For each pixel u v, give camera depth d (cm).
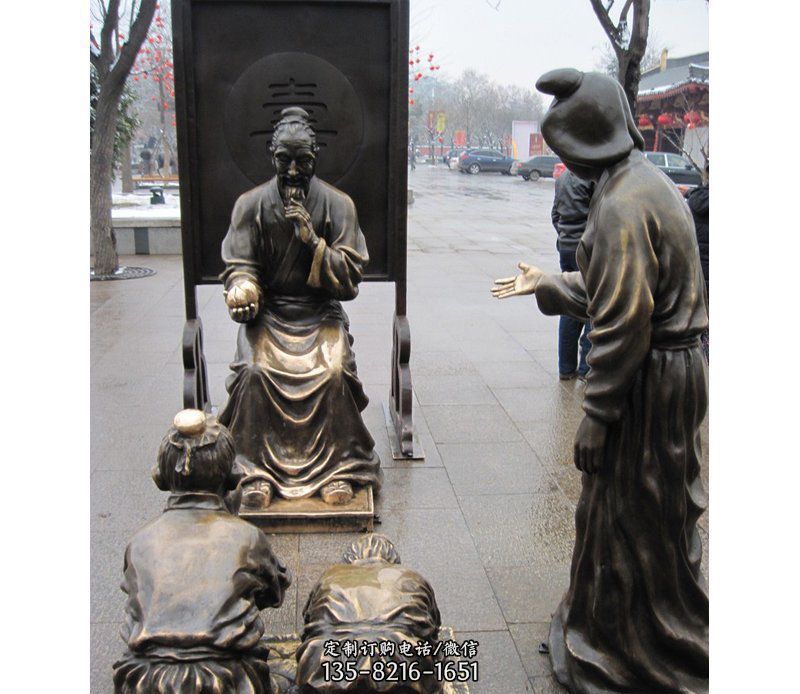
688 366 220
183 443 210
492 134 5388
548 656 270
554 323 732
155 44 1808
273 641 275
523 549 341
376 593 205
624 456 229
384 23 414
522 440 460
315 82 417
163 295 832
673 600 236
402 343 437
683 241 214
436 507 378
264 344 379
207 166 421
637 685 243
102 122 906
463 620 291
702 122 1367
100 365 582
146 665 188
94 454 426
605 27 676
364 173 430
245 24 409
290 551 338
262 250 382
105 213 929
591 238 221
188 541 203
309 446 371
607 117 219
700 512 235
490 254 1209
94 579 313
